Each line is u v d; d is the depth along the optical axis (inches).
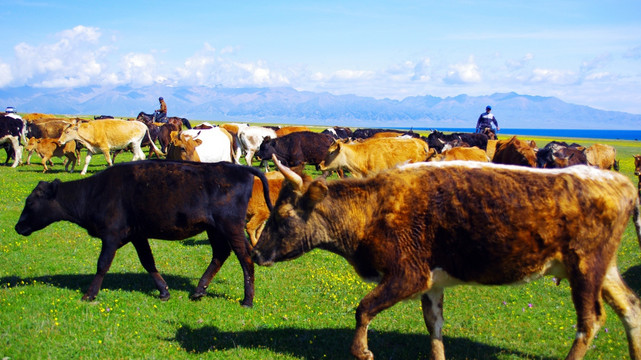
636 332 214.2
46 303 298.7
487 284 216.7
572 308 329.4
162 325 280.4
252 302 319.6
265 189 318.7
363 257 226.7
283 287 361.7
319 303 331.6
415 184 214.8
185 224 306.3
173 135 768.9
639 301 217.0
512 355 254.2
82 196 315.6
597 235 203.6
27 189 737.6
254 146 1072.8
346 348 257.8
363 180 229.0
